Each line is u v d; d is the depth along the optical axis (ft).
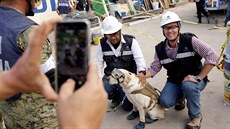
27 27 4.81
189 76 9.95
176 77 10.57
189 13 36.65
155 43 22.50
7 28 4.81
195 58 10.00
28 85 2.25
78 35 2.05
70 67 2.02
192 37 9.64
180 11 38.83
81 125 1.75
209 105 12.07
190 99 10.02
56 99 2.07
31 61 2.07
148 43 22.62
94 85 1.90
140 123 10.67
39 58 2.08
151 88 11.02
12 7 5.02
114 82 10.10
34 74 2.14
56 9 23.48
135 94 10.19
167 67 10.55
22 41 4.77
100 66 11.25
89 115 1.79
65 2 23.35
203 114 11.42
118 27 10.41
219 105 12.01
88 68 2.02
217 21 30.22
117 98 12.48
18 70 2.19
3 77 2.27
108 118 11.80
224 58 11.35
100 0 30.71
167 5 41.81
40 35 1.99
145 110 10.82
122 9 32.89
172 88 10.68
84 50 2.05
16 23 4.83
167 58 10.21
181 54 9.86
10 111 5.46
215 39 22.47
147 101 10.41
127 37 10.85
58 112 1.81
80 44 2.05
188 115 11.25
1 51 4.89
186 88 9.81
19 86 2.27
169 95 10.52
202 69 9.89
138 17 33.40
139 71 10.50
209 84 14.01
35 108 5.28
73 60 2.03
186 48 9.71
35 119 5.38
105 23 10.46
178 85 10.74
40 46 2.03
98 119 1.86
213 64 9.59
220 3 31.07
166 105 10.53
